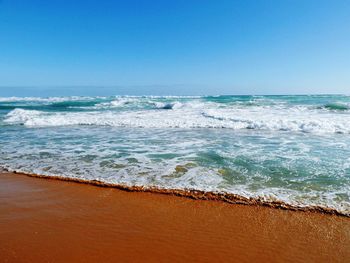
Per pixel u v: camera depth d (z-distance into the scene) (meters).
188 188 4.62
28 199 4.32
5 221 3.60
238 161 6.25
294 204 3.96
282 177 5.12
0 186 4.91
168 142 8.84
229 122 12.99
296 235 3.19
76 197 4.37
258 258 2.80
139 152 7.39
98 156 6.98
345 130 10.49
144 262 2.74
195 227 3.41
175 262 2.75
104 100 40.78
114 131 11.69
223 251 2.92
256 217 3.62
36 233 3.29
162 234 3.26
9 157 6.98
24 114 19.36
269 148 7.65
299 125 11.56
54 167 6.01
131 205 4.05
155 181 4.99
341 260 2.75
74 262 2.74
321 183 4.78
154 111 20.66
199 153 7.13
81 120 15.35
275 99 34.34
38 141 9.36
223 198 4.22
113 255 2.86
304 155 6.77
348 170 5.49
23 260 2.76
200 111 19.31
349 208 3.80
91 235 3.25
